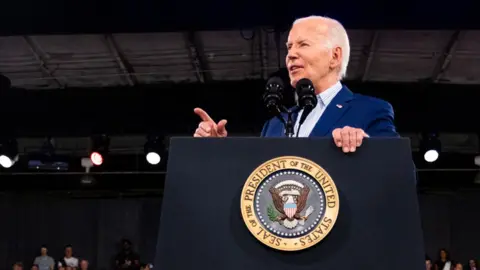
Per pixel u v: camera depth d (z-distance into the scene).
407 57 11.40
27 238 19.25
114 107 12.54
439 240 18.48
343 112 2.57
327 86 2.70
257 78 12.38
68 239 19.25
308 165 1.89
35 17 7.16
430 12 6.89
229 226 1.84
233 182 1.89
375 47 11.12
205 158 1.92
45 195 19.44
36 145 17.02
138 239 19.19
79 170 16.98
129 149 17.02
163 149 14.62
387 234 1.81
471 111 12.08
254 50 11.28
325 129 2.53
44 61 11.77
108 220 19.30
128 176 17.78
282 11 7.13
